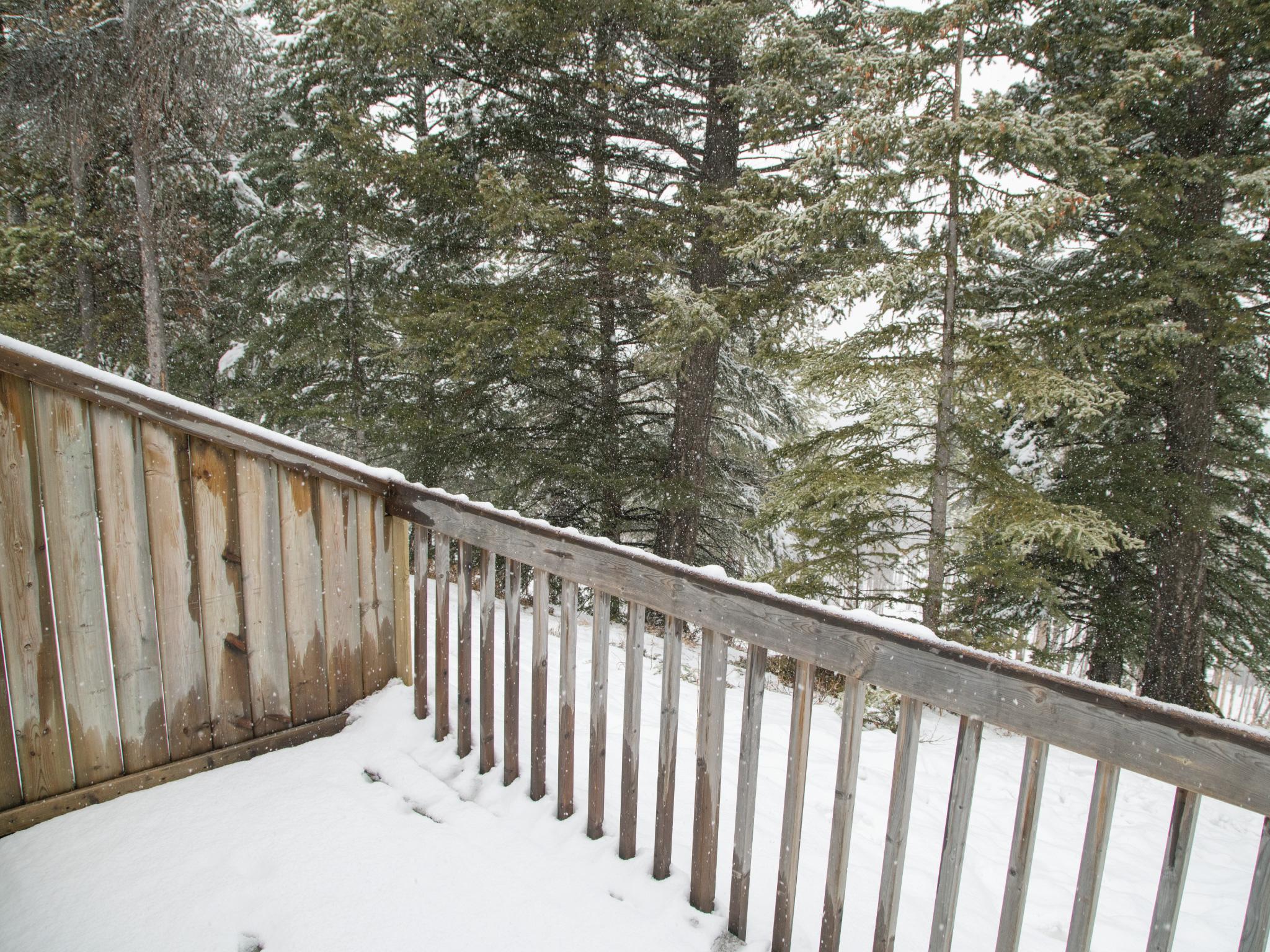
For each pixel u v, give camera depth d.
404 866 2.33
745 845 2.04
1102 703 1.41
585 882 2.30
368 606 3.27
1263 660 8.46
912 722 1.71
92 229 9.31
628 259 6.74
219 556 2.73
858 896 2.43
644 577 2.21
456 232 7.84
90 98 8.08
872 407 5.65
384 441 7.90
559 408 9.15
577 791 2.79
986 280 5.73
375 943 2.03
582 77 7.25
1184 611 6.77
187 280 10.22
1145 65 4.75
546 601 2.57
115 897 2.14
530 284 7.56
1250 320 6.03
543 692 2.61
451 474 8.91
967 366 5.40
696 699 4.29
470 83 7.62
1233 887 3.09
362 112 7.89
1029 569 5.66
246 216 10.78
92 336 9.72
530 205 6.53
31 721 2.37
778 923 2.02
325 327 8.76
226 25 8.37
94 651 2.47
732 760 3.56
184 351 10.95
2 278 7.92
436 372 8.22
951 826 1.67
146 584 2.56
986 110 4.58
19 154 8.54
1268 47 5.71
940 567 5.66
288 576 2.94
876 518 6.00
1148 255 5.93
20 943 1.98
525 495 8.52
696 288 7.52
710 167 7.55
